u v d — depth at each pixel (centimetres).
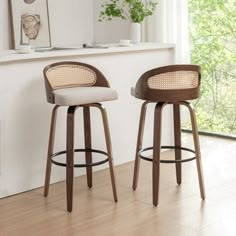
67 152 521
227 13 710
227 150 673
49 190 566
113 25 755
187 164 627
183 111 720
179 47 703
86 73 554
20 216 517
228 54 717
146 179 589
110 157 539
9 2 717
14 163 554
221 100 730
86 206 534
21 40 725
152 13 679
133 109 629
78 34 775
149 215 518
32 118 559
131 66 619
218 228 497
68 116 518
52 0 748
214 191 561
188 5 730
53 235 488
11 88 543
